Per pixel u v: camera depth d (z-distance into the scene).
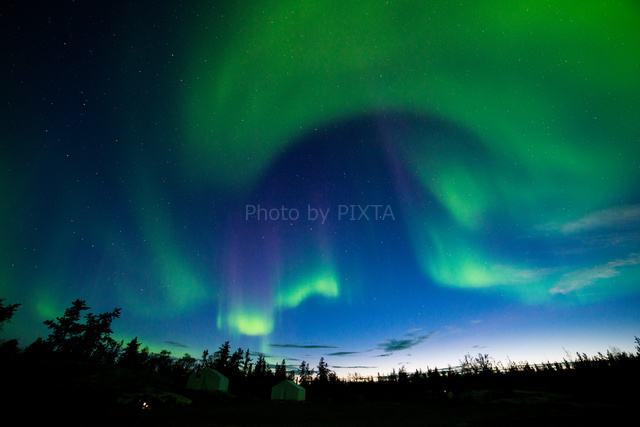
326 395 59.78
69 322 54.47
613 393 34.28
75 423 18.00
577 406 28.25
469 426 18.62
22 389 25.16
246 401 44.03
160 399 31.05
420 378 69.12
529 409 27.92
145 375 45.84
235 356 82.38
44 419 18.80
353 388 66.88
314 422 21.92
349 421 22.50
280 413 28.94
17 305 40.22
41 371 34.41
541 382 51.47
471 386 57.75
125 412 23.69
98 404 24.83
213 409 30.86
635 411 22.44
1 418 18.06
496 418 22.19
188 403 32.97
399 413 28.98
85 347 54.62
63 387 28.09
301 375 85.88
